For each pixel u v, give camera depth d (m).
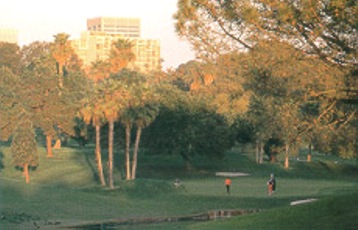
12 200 88.69
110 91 116.12
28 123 129.88
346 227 43.75
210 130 139.25
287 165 144.88
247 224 50.34
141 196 101.56
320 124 41.56
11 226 70.69
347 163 148.88
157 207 88.81
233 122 142.50
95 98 116.75
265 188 110.38
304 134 44.56
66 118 159.62
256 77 37.62
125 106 117.81
